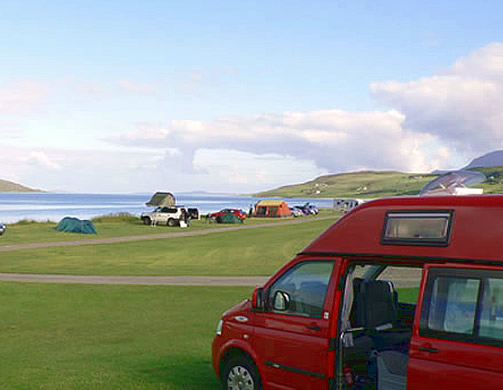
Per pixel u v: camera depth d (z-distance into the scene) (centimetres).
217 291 2005
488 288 474
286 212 9306
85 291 1997
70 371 884
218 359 698
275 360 625
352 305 634
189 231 5581
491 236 486
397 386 566
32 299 1844
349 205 11844
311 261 616
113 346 1136
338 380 577
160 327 1377
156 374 860
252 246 4012
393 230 553
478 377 466
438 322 498
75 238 4559
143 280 2308
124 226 6172
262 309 648
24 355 1045
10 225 6047
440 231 518
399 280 1066
